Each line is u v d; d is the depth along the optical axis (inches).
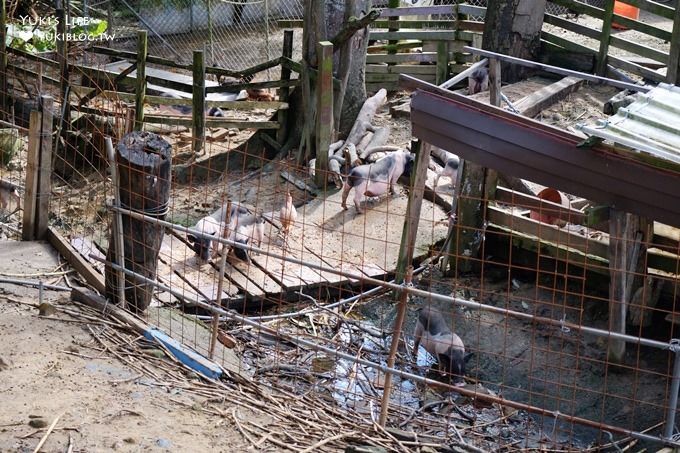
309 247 450.9
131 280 325.1
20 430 249.9
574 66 611.5
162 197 318.0
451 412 336.8
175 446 252.1
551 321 261.9
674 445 262.1
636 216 371.6
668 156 307.7
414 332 387.5
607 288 412.8
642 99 349.7
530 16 605.6
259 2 776.9
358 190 477.1
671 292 394.6
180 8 786.8
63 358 291.3
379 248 455.8
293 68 551.2
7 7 724.0
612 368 373.7
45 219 369.4
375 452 257.9
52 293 332.2
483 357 383.9
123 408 267.3
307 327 387.5
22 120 588.4
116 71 660.7
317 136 529.3
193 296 392.2
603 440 332.8
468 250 440.1
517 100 553.6
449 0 753.6
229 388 292.0
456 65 636.7
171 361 301.4
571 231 424.2
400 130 581.0
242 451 256.1
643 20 788.6
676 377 256.7
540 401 356.8
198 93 557.0
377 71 647.8
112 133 499.5
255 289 405.1
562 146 341.7
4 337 299.1
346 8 538.9
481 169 430.3
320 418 286.5
